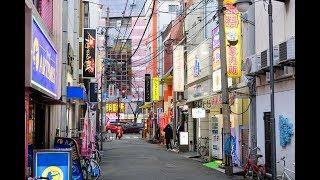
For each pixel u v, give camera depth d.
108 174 19.69
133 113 93.44
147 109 69.19
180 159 28.22
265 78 18.94
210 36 30.88
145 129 63.25
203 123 30.59
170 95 46.28
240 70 21.00
